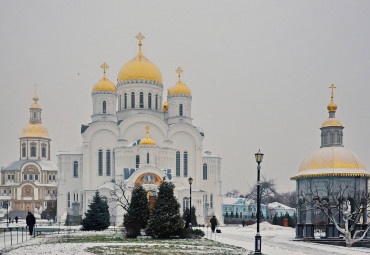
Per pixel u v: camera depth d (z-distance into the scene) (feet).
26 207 549.54
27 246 128.16
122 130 368.27
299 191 188.75
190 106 392.06
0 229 232.32
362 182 181.98
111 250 117.70
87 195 344.28
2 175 569.23
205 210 378.12
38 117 596.29
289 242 164.25
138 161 350.02
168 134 372.99
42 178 566.36
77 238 162.30
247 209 598.34
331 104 192.54
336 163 179.83
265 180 540.93
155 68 393.91
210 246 135.95
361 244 163.22
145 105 383.45
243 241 164.35
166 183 167.84
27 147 581.94
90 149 363.35
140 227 170.81
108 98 378.73
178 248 126.52
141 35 399.24
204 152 402.72
